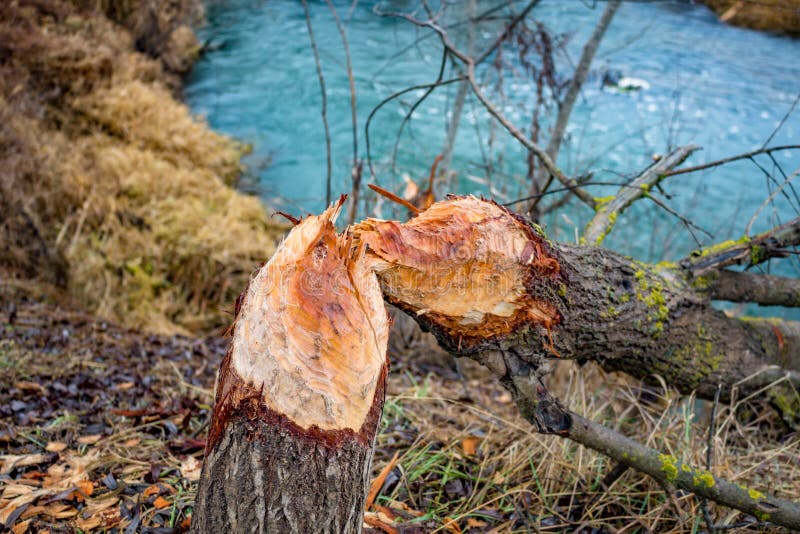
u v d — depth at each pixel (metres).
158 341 4.14
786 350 2.63
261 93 9.97
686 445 2.37
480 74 8.44
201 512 1.40
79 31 8.60
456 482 2.32
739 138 8.43
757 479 2.36
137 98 8.19
